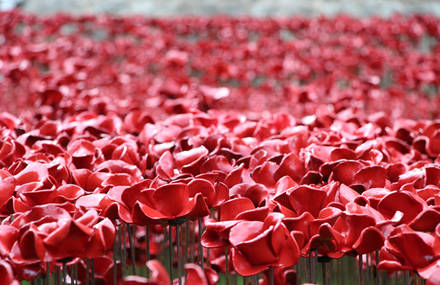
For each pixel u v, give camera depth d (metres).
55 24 11.12
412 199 1.80
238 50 9.48
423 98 7.66
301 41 10.91
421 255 1.63
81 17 11.63
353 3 15.30
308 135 3.14
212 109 4.04
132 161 2.49
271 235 1.64
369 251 1.70
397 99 7.39
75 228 1.58
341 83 9.30
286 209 1.86
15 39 10.12
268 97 8.11
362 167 2.16
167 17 13.25
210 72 8.14
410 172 2.23
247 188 2.03
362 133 3.12
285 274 2.33
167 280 1.38
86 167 2.42
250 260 1.67
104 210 1.86
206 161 2.28
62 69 7.52
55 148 2.63
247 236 1.67
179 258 1.91
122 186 1.94
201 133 2.93
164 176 2.23
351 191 1.97
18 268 1.65
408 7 15.47
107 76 7.45
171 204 1.80
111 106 4.10
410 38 11.57
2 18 10.77
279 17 13.17
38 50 7.33
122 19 11.63
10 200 1.97
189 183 1.87
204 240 1.80
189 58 9.72
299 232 1.68
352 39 10.59
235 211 1.86
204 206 1.79
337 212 1.76
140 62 9.18
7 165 2.50
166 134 2.93
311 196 1.86
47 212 1.74
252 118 3.78
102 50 9.41
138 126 3.40
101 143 2.74
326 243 1.76
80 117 3.56
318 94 6.72
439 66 7.90
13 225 1.73
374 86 6.95
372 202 1.91
